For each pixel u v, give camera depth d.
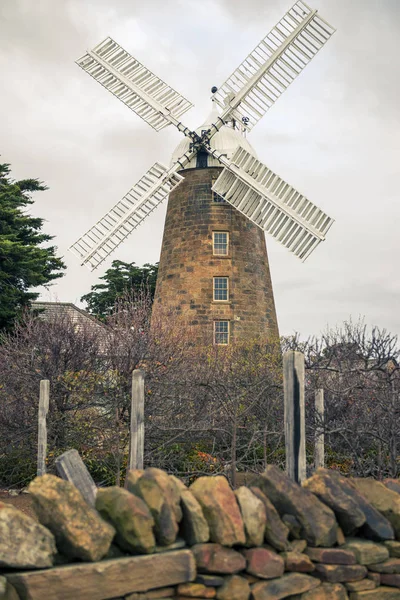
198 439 15.59
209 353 24.53
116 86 30.03
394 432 11.00
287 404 6.53
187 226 32.25
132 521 4.51
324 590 5.05
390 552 5.41
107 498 4.69
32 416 17.67
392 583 5.28
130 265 48.97
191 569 4.66
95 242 28.88
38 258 30.92
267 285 33.06
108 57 30.16
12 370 18.22
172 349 18.72
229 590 4.72
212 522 4.86
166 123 30.44
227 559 4.76
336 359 15.34
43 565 4.17
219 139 31.78
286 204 28.52
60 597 4.15
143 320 21.44
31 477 17.31
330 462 16.02
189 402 15.45
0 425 17.83
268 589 4.84
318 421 11.81
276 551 5.08
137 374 8.82
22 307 28.39
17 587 4.07
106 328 19.64
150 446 14.85
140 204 29.69
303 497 5.24
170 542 4.68
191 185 32.25
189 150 31.55
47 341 18.23
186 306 31.47
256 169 29.30
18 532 4.16
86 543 4.32
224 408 13.73
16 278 30.14
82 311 32.06
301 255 27.88
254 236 32.69
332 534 5.21
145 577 4.48
